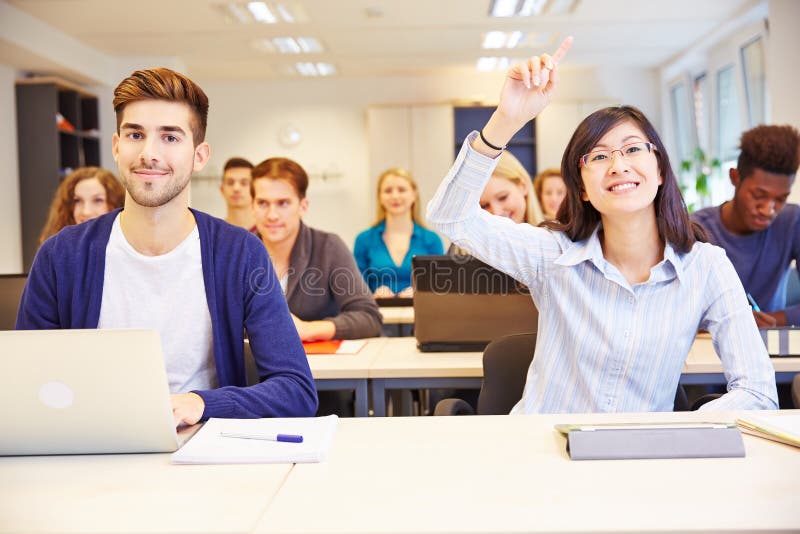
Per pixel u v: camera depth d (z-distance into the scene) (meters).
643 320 1.65
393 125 8.58
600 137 1.62
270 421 1.39
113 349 1.17
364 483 1.06
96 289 1.61
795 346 2.21
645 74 8.77
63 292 1.61
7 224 6.82
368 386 2.34
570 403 1.71
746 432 1.29
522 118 1.56
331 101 8.96
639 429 1.17
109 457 1.23
